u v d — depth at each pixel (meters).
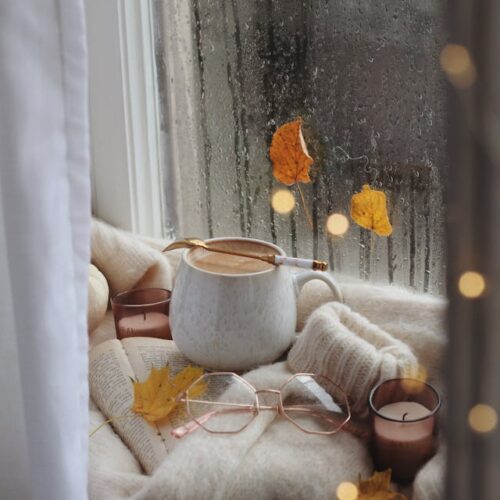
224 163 1.31
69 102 0.90
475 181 0.73
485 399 0.76
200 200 1.36
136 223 1.36
